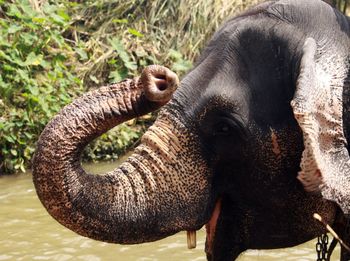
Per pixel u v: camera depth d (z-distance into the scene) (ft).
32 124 29.76
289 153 11.30
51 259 20.04
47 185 10.36
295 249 20.34
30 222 22.84
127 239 10.92
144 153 11.21
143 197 11.00
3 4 33.27
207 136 11.30
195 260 19.72
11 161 28.76
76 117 10.53
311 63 10.52
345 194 10.29
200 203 11.27
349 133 10.96
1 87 30.37
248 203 11.75
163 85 10.76
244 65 11.31
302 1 11.48
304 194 11.51
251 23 11.44
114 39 33.73
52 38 32.37
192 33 34.68
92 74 33.32
